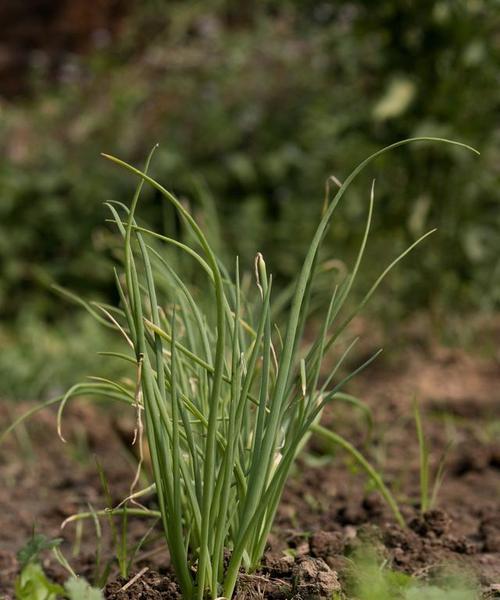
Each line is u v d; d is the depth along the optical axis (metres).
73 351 6.39
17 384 5.88
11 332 7.47
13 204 7.96
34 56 11.12
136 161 8.48
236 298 2.32
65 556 3.31
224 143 8.48
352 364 5.60
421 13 5.55
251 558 2.38
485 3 5.38
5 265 7.79
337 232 6.66
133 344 2.23
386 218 6.04
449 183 5.82
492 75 5.58
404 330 5.94
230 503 2.35
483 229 5.99
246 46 9.72
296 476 3.80
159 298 4.05
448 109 5.62
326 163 7.93
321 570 2.37
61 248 7.95
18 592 2.49
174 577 2.45
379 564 2.64
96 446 4.81
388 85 5.63
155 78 10.09
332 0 5.89
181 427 2.43
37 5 11.63
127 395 2.43
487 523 3.23
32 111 9.91
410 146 5.67
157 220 8.05
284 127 8.47
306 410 2.38
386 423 4.55
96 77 10.30
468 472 3.98
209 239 4.22
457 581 2.34
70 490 4.16
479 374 5.36
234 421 2.20
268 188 8.22
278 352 4.67
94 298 7.60
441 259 5.96
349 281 2.47
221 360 2.10
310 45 9.15
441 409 4.78
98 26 11.51
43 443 4.86
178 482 2.17
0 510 3.92
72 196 8.12
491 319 6.08
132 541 3.33
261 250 7.69
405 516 3.18
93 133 8.95
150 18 11.16
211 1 11.17
